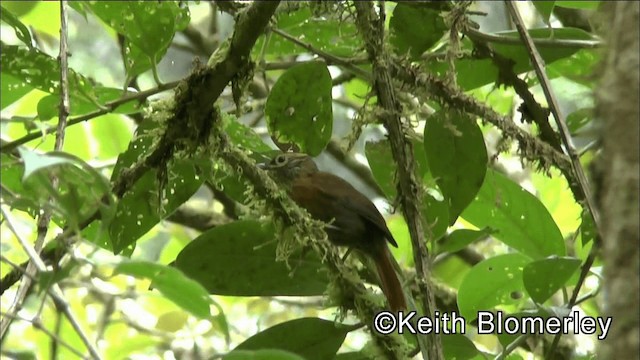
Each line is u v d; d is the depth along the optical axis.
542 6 6.09
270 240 5.39
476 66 6.50
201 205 9.84
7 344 7.08
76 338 6.50
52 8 8.82
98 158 8.69
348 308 5.16
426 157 5.96
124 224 5.46
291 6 5.98
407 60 5.77
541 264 5.45
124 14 5.55
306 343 5.28
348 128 10.15
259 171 5.25
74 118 5.87
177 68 9.46
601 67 3.16
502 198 6.13
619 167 2.84
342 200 6.21
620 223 2.80
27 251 3.82
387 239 6.48
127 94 5.84
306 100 5.66
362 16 5.65
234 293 5.40
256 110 8.76
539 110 6.41
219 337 8.93
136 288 9.09
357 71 6.05
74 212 3.63
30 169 3.19
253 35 4.83
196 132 5.12
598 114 3.09
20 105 8.70
